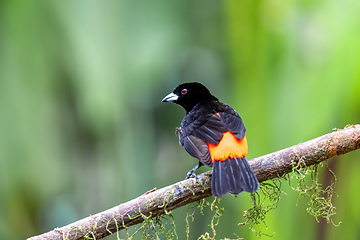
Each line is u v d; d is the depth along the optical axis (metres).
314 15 10.06
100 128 12.77
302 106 9.80
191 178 7.43
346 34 9.70
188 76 13.92
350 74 9.58
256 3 10.39
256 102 10.12
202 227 13.75
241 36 10.46
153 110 13.88
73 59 12.13
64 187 12.95
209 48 13.92
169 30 13.40
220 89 13.86
